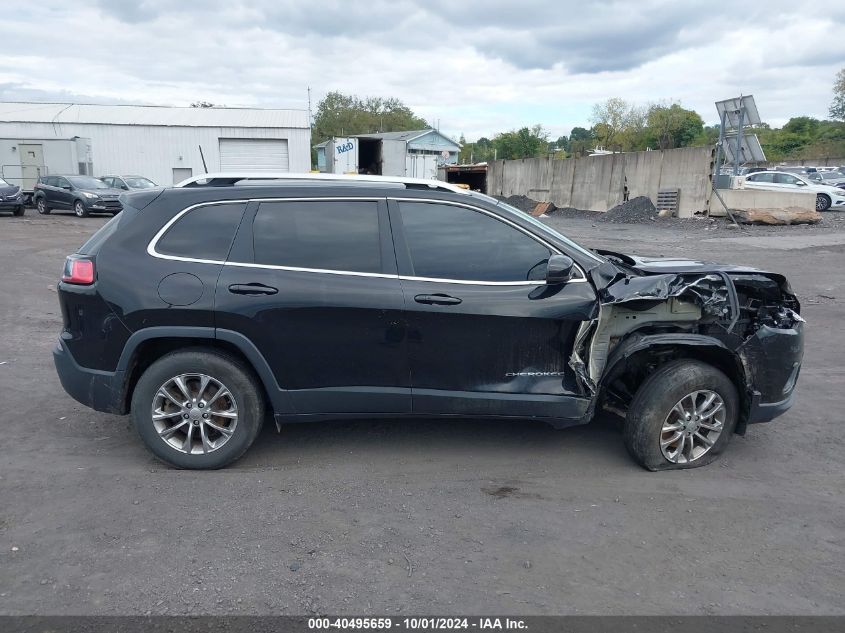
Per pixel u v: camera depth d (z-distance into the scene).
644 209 25.83
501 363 4.38
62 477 4.29
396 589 3.19
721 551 3.57
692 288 4.41
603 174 30.17
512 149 78.12
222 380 4.30
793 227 21.52
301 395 4.34
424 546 3.56
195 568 3.33
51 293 10.40
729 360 4.54
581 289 4.34
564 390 4.41
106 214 27.22
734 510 4.01
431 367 4.35
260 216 4.34
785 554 3.55
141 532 3.65
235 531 3.67
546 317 4.30
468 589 3.20
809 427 5.38
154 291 4.19
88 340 4.30
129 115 39.75
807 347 7.78
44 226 21.59
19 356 7.00
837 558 3.53
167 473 4.38
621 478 4.41
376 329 4.28
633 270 4.80
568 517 3.89
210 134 38.97
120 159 38.06
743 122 22.45
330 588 3.19
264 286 4.21
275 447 4.84
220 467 4.44
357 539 3.62
